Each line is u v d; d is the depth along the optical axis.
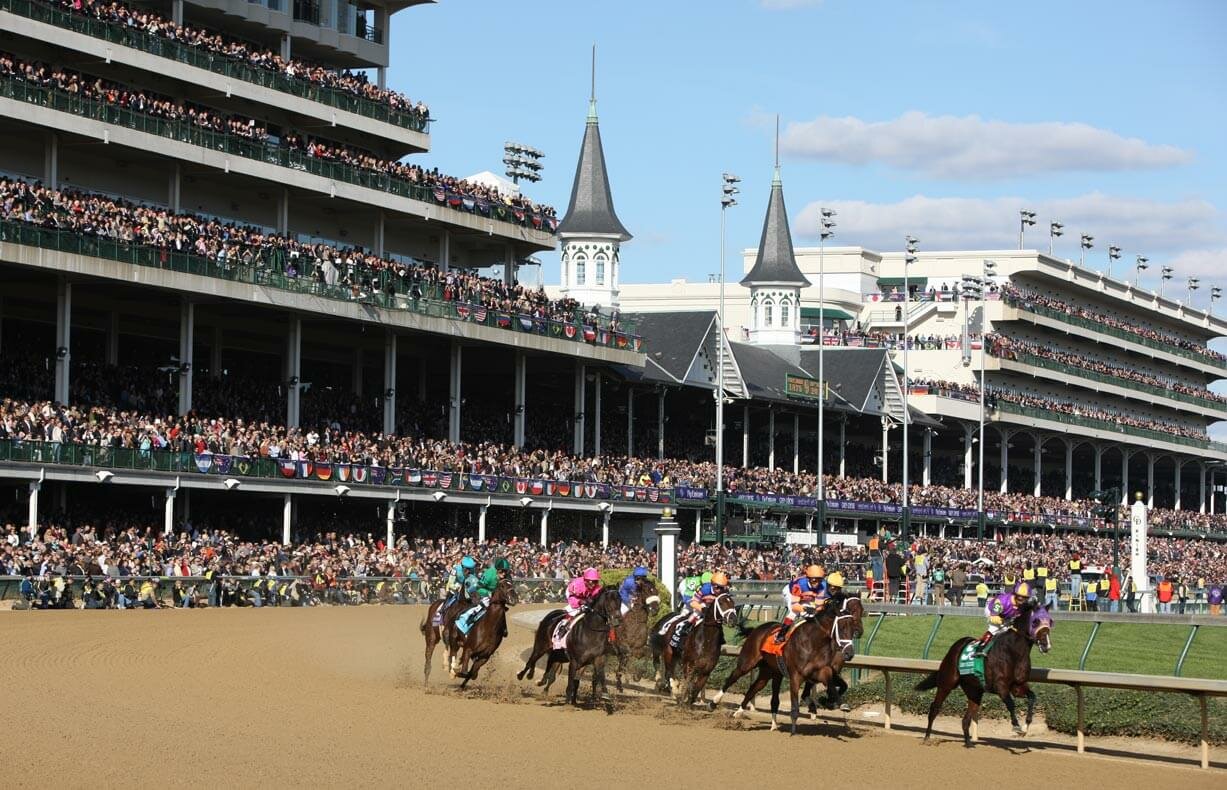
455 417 69.94
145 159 59.56
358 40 71.50
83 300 59.75
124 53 57.16
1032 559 81.50
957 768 22.52
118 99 56.16
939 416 104.25
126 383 58.31
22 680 27.47
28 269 52.47
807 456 99.06
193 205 63.34
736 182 74.75
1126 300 136.50
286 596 53.66
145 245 54.53
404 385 77.69
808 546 78.81
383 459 62.50
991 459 125.25
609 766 21.19
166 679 28.64
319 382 73.00
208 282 56.88
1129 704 27.45
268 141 62.34
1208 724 25.91
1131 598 63.12
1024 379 118.88
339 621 45.53
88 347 62.00
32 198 51.84
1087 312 132.00
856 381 98.12
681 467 81.62
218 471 55.31
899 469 108.25
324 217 69.25
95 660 31.16
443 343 71.94
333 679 30.44
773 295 109.06
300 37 68.56
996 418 107.81
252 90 62.50
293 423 62.09
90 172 59.19
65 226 51.88
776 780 20.67
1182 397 139.12
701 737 24.44
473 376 80.94
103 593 47.28
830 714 28.84
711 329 86.00
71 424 51.53
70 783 18.53
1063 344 127.69
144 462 52.78
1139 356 137.38
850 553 78.62
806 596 25.56
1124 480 126.50
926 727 27.58
